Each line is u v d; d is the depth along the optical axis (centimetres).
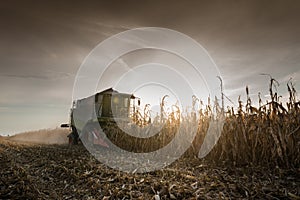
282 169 513
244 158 615
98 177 531
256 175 498
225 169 577
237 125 642
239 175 513
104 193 430
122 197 403
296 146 535
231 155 653
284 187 414
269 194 373
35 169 688
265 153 577
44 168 688
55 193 459
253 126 613
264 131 592
